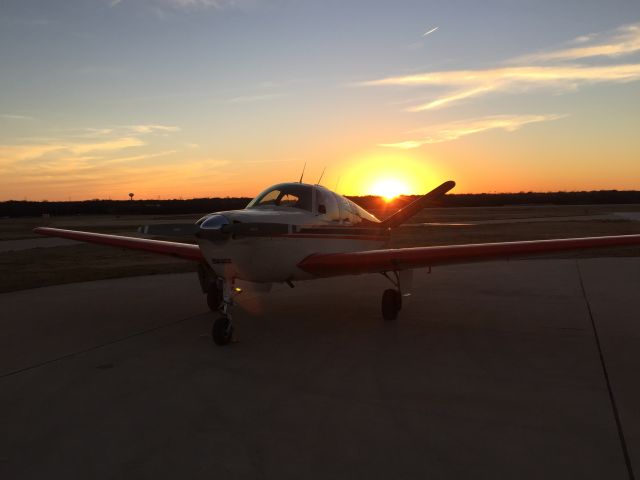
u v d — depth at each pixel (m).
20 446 3.22
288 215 6.30
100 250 19.81
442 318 6.93
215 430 3.42
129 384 4.39
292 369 4.76
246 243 5.76
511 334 5.95
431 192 9.54
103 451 3.14
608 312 7.02
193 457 3.04
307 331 6.30
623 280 9.81
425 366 4.78
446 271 11.82
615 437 3.18
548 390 4.06
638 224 28.53
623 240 5.63
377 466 2.89
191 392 4.17
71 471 2.90
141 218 54.88
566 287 9.20
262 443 3.22
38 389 4.28
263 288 6.76
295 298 8.70
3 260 16.12
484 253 5.88
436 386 4.21
